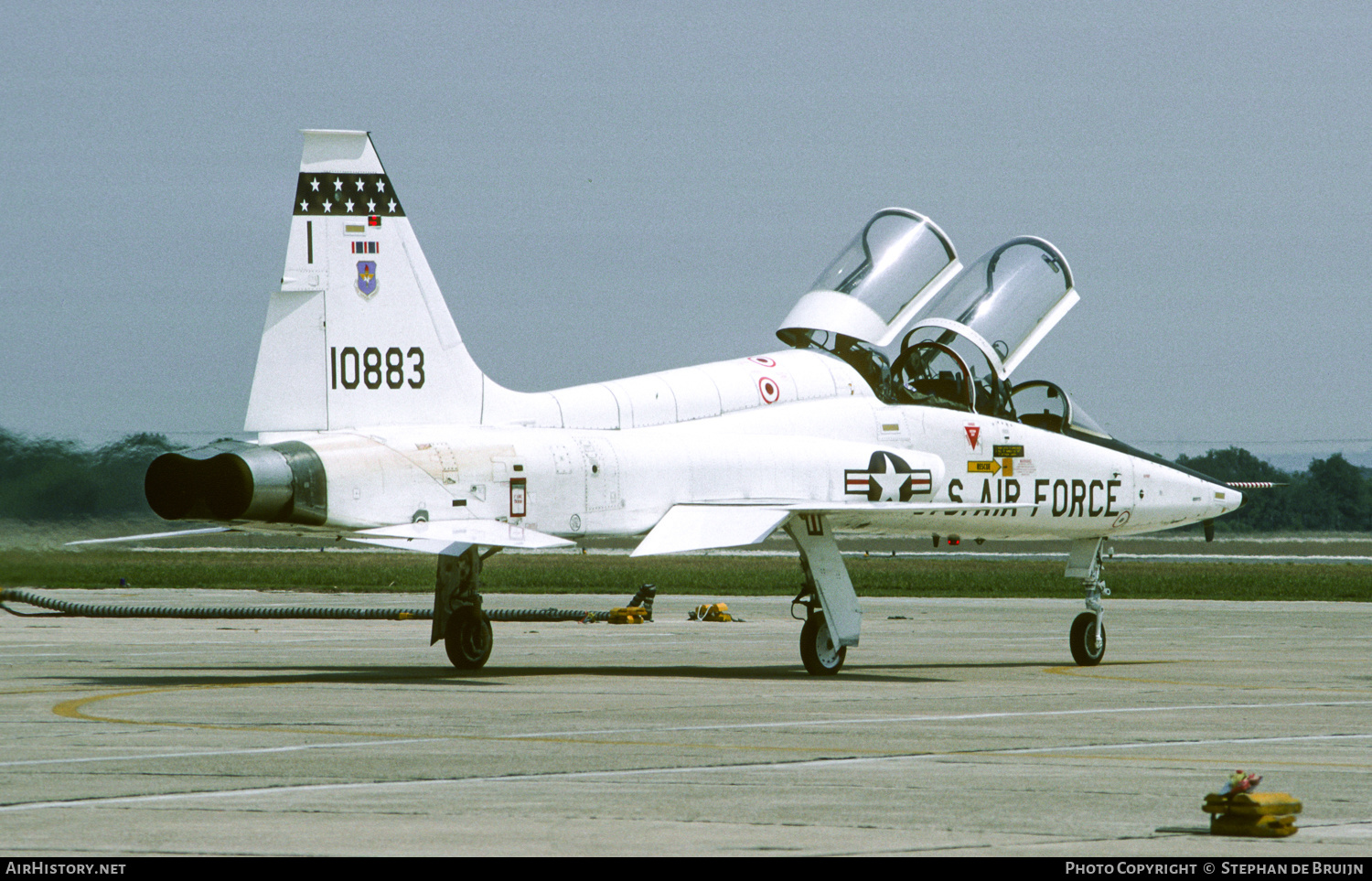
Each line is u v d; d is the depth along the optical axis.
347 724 46.22
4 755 39.31
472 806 32.22
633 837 29.02
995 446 72.56
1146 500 76.69
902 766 38.28
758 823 30.48
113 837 28.70
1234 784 30.06
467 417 62.19
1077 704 53.91
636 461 62.88
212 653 78.00
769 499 65.25
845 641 65.50
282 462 55.72
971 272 75.75
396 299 61.19
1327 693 58.72
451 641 66.00
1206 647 87.88
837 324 71.62
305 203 60.31
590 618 107.81
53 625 104.75
